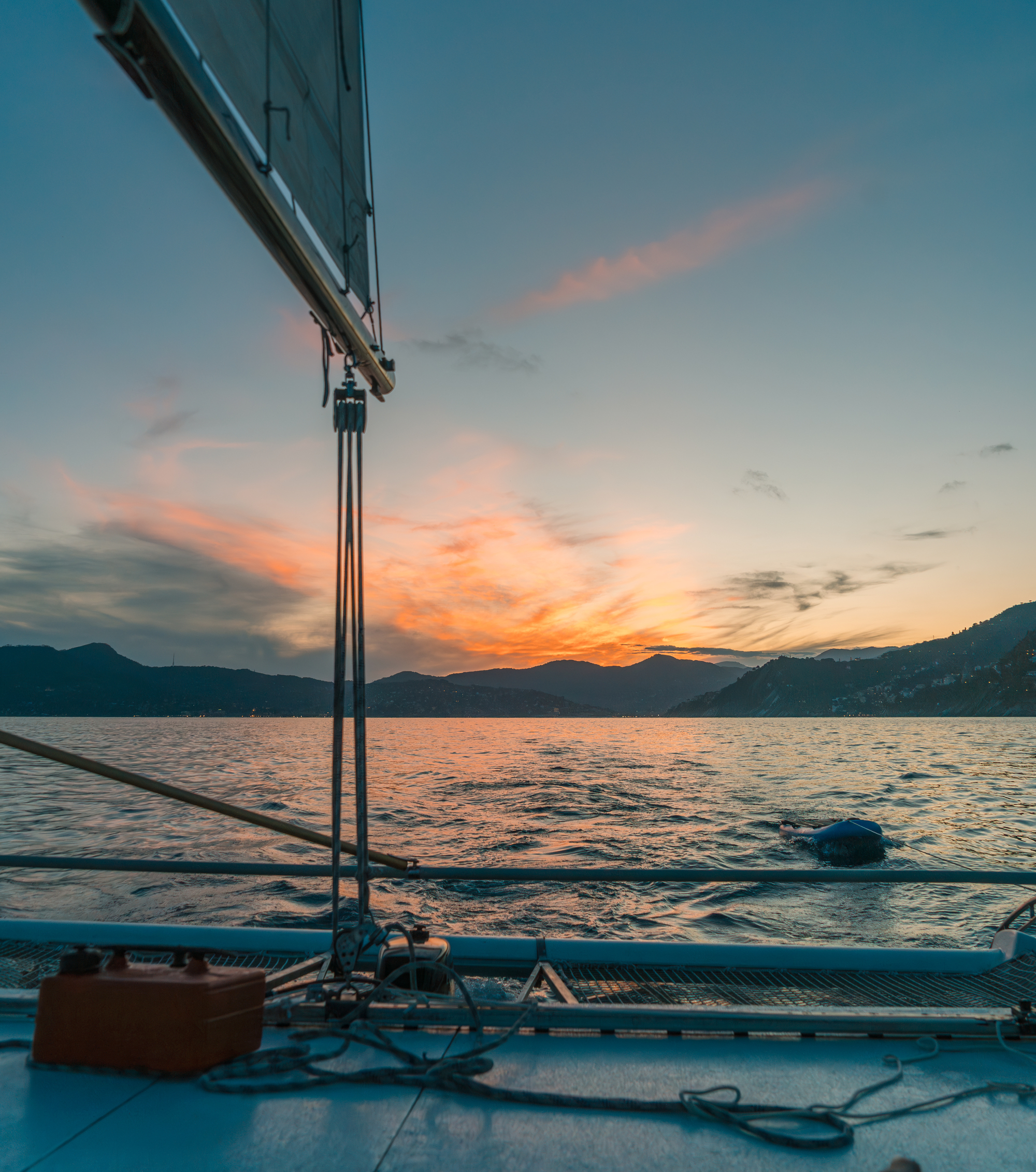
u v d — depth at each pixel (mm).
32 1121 2059
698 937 9820
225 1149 1914
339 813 3268
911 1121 2109
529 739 110625
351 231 3232
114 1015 2373
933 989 3297
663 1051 2576
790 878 3674
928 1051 2600
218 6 2031
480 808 25688
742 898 11883
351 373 3404
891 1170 1495
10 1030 2715
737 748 81250
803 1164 1879
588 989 3322
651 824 21750
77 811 22703
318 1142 1957
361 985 2992
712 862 16281
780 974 3496
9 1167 1828
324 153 2920
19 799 25828
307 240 2463
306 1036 2605
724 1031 2701
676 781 38375
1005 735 132625
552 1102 2172
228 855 15641
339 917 3305
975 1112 2160
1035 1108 2191
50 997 2418
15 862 3756
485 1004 2752
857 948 3604
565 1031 2701
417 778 38531
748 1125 2035
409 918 10438
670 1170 1850
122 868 3738
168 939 3791
